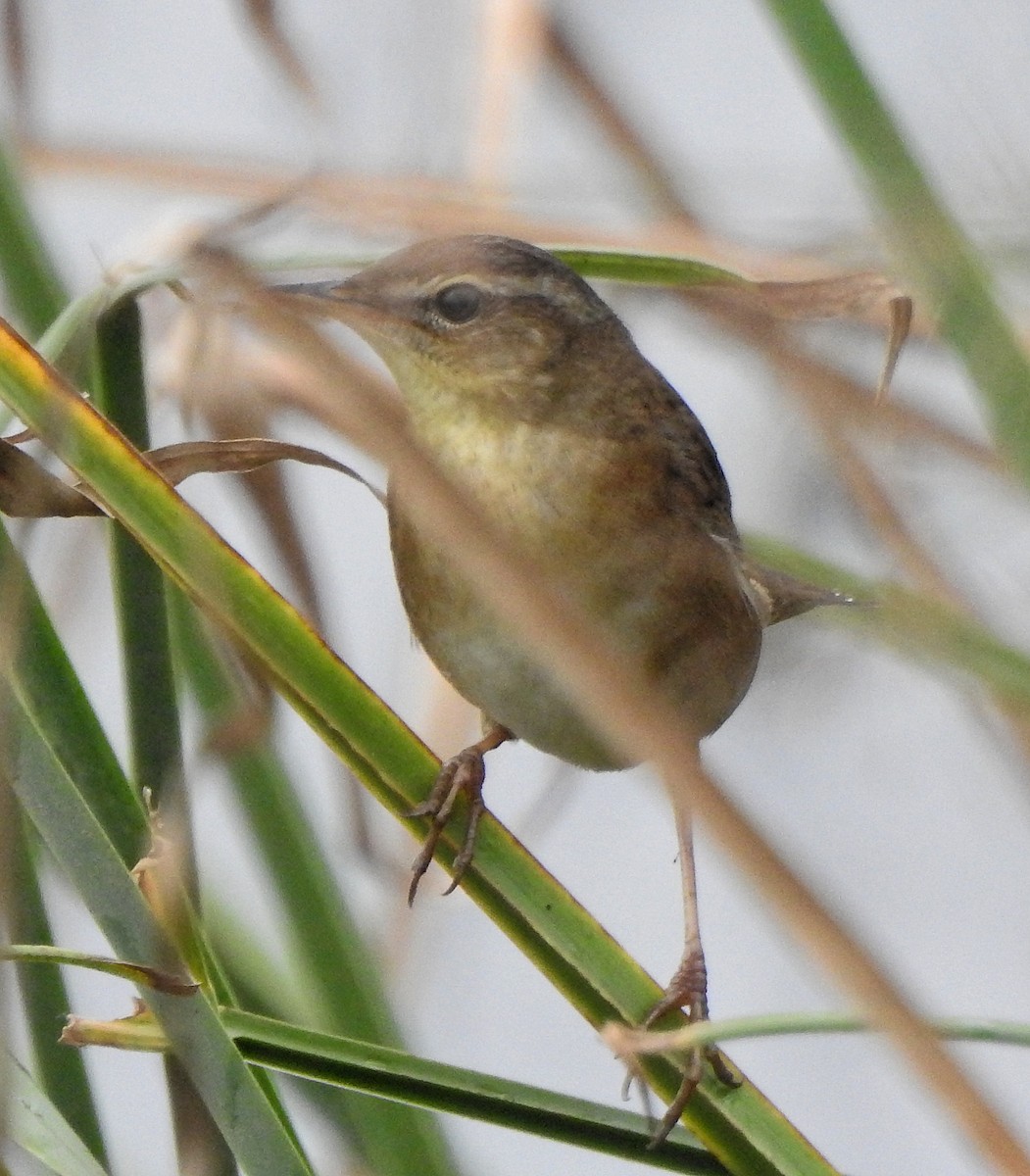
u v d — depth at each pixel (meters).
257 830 2.39
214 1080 2.35
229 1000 2.37
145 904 2.35
